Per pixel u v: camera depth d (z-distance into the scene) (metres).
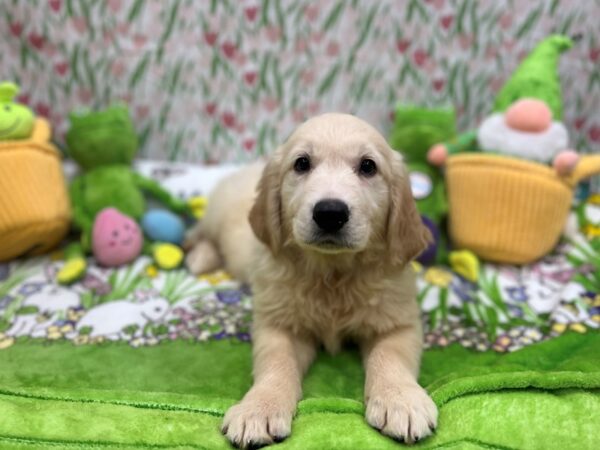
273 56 0.62
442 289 0.49
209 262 0.53
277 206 0.39
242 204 0.52
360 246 0.34
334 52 0.62
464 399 0.32
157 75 0.62
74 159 0.59
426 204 0.55
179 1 0.59
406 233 0.39
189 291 0.49
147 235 0.56
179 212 0.61
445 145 0.55
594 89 0.61
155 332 0.42
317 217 0.32
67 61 0.61
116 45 0.60
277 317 0.40
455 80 0.62
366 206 0.35
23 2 0.57
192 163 0.67
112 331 0.42
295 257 0.39
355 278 0.38
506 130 0.51
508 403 0.31
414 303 0.40
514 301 0.47
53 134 0.63
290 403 0.32
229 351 0.40
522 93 0.52
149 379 0.36
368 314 0.39
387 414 0.30
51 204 0.51
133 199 0.57
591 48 0.59
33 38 0.59
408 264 0.40
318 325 0.40
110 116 0.57
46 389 0.33
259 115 0.65
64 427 0.30
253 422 0.29
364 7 0.60
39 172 0.50
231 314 0.45
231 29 0.61
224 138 0.66
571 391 0.33
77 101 0.63
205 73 0.63
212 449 0.29
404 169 0.39
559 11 0.58
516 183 0.49
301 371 0.37
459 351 0.40
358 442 0.29
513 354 0.38
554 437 0.30
